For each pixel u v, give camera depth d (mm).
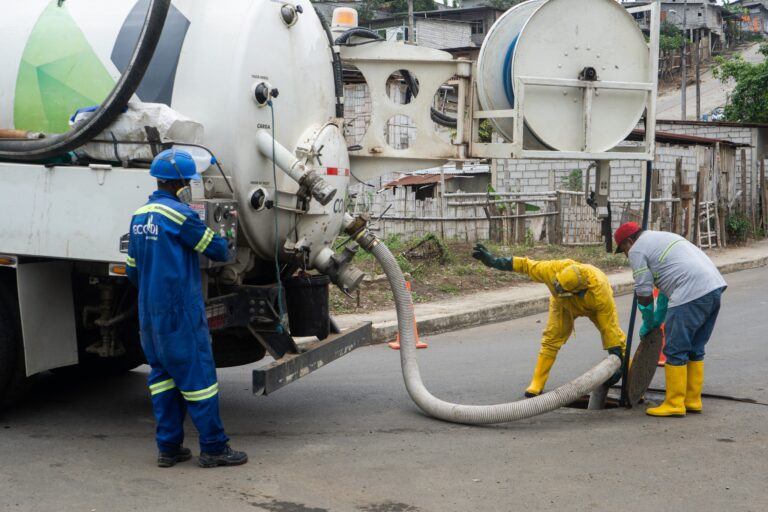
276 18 5805
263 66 5641
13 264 5574
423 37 47812
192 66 5488
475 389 7566
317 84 6191
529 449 5547
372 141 6715
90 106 5535
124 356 7312
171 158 4875
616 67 6648
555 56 6465
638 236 6586
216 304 5637
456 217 17766
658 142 22484
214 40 5520
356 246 6250
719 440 5746
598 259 16953
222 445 5090
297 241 5973
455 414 6242
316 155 5930
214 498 4543
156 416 5027
